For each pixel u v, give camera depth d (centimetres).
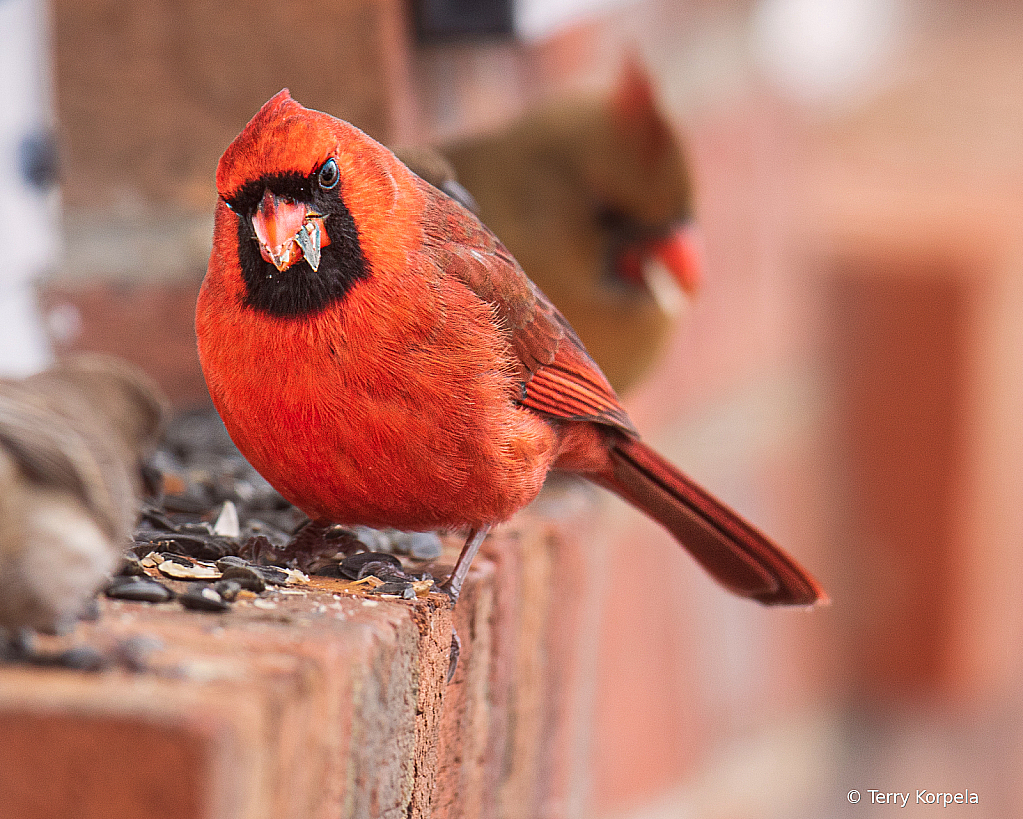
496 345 475
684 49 1059
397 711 395
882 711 1420
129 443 384
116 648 328
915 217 1482
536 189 850
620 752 868
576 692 668
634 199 844
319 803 331
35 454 323
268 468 477
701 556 629
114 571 418
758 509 1127
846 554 1410
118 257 801
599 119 859
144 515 516
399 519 489
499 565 528
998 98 1894
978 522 1434
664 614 952
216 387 465
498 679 527
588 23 968
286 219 429
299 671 323
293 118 437
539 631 587
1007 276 1439
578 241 848
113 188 803
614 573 848
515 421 489
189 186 800
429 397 457
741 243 1115
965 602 1428
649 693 920
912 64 1984
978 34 2066
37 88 808
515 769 555
